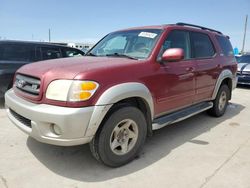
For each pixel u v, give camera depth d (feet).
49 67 9.41
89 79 8.49
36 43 20.34
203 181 9.09
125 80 9.46
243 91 30.32
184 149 11.90
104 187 8.65
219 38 17.16
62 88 8.39
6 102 10.75
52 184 8.73
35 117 8.59
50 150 11.34
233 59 18.54
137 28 13.38
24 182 8.77
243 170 9.95
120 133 9.89
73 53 23.12
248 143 12.82
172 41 12.40
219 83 16.24
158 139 13.14
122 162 10.06
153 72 10.71
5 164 9.98
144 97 10.17
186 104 13.58
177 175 9.49
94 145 9.34
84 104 8.36
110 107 8.87
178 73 12.20
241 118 17.65
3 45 18.40
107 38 14.17
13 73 18.42
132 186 8.73
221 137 13.65
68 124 8.18
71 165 10.07
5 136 12.85
